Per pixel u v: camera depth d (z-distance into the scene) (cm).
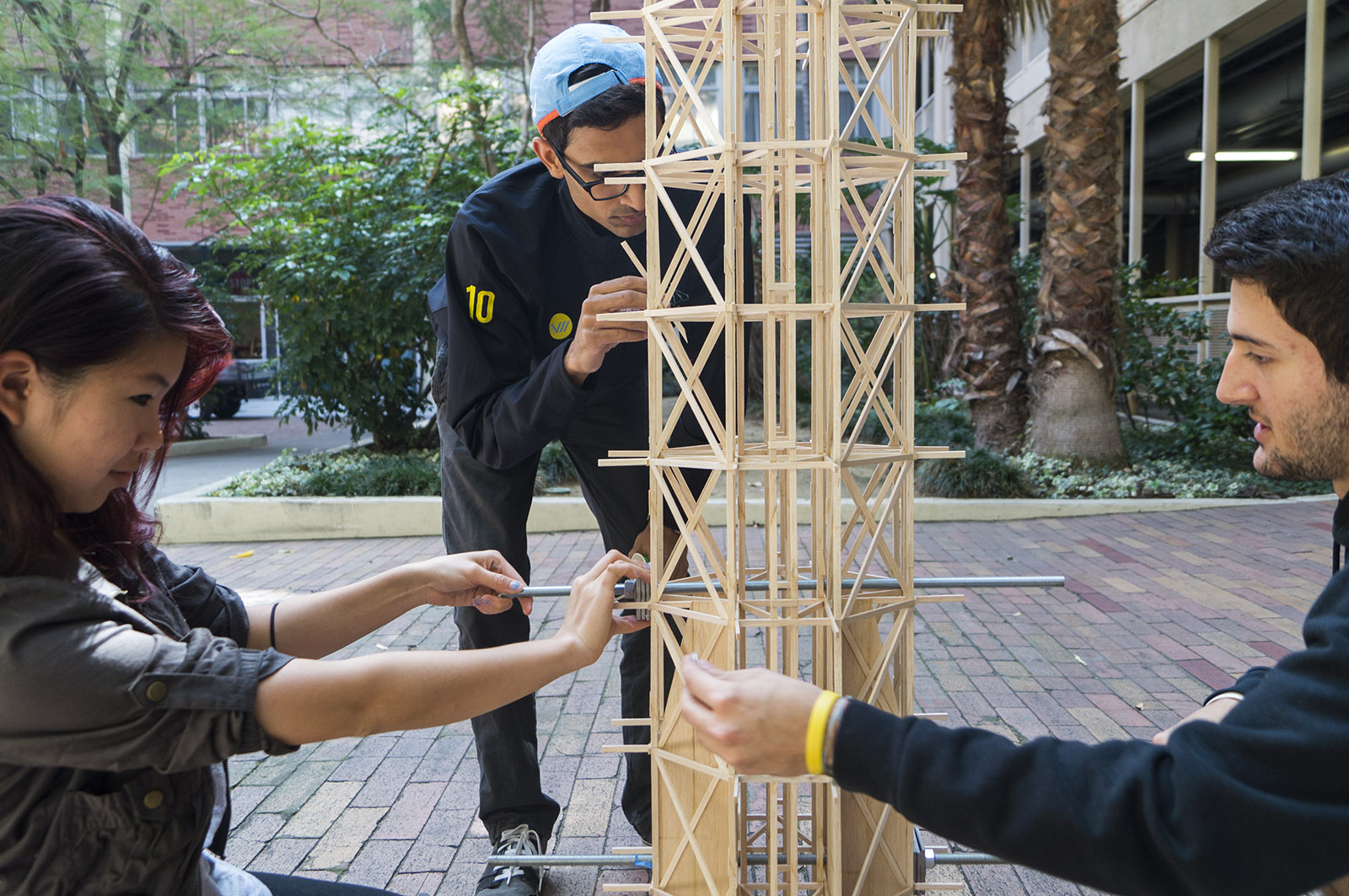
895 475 151
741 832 175
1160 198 1645
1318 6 804
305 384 830
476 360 194
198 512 664
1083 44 708
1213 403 771
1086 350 728
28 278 86
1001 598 462
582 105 177
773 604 148
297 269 778
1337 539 102
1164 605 445
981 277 788
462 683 109
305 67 1247
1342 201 92
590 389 174
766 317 146
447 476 218
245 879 122
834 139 129
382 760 300
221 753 94
